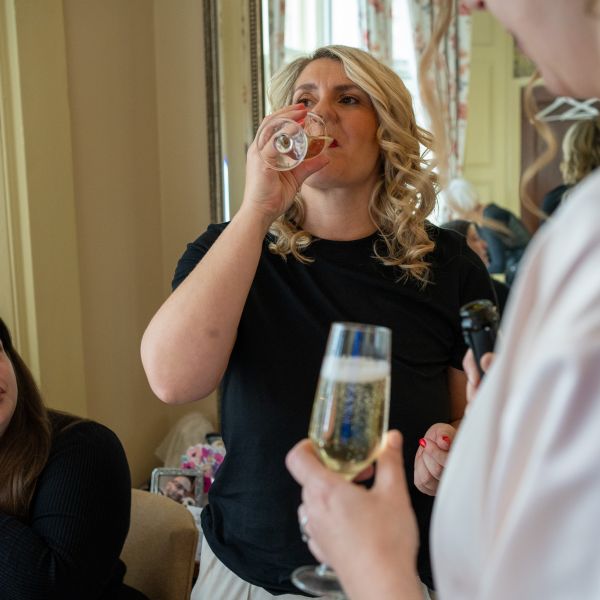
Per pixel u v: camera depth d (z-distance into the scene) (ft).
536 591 1.54
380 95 5.13
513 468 1.62
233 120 10.90
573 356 1.48
